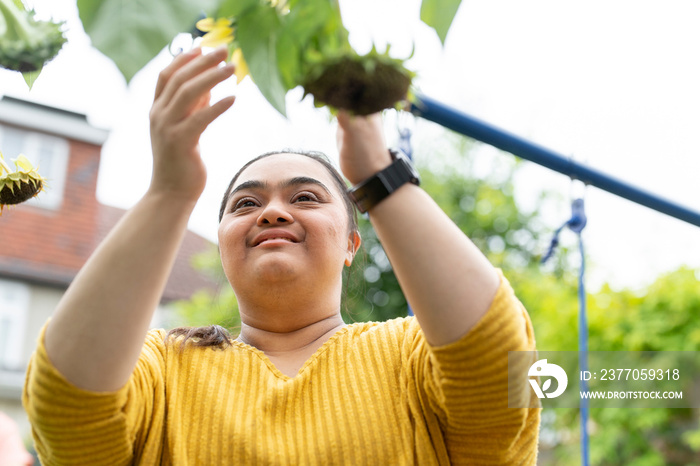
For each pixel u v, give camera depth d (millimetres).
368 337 1802
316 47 1136
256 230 1923
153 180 1382
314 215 1936
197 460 1592
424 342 1626
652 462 7812
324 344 1806
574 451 8547
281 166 2051
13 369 11594
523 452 1607
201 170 1371
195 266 9750
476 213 13055
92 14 941
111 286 1362
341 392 1682
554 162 3057
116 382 1404
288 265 1855
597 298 8594
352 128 1368
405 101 1181
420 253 1392
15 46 1271
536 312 9430
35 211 12914
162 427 1629
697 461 7914
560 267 10836
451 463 1633
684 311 8000
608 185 3180
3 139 13234
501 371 1413
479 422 1499
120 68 917
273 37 1121
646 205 3297
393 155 1434
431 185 12938
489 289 1420
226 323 2629
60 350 1366
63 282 12320
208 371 1724
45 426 1410
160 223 1374
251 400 1678
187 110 1319
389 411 1647
